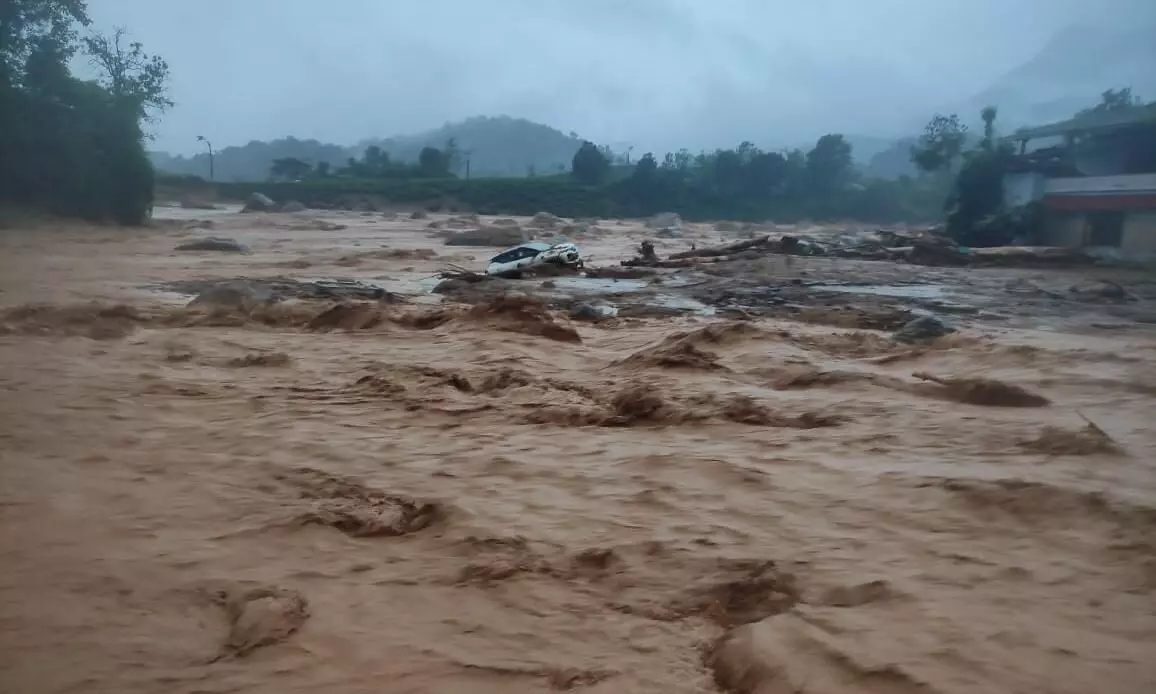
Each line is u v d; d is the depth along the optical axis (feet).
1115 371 46.03
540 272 112.88
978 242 176.04
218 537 23.59
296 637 18.13
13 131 173.47
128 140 190.49
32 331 55.77
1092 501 24.81
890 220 383.65
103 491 27.04
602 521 24.76
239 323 62.80
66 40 184.75
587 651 17.69
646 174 402.72
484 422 36.58
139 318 62.59
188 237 176.24
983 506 25.30
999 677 15.93
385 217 314.55
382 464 30.45
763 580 20.48
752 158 410.31
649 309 78.48
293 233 206.28
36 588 20.21
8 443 31.99
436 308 70.44
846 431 34.55
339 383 44.01
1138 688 15.53
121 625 18.58
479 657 17.39
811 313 74.95
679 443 33.17
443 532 24.20
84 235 161.68
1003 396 39.27
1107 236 156.66
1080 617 18.31
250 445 32.65
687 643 18.07
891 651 16.92
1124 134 174.50
